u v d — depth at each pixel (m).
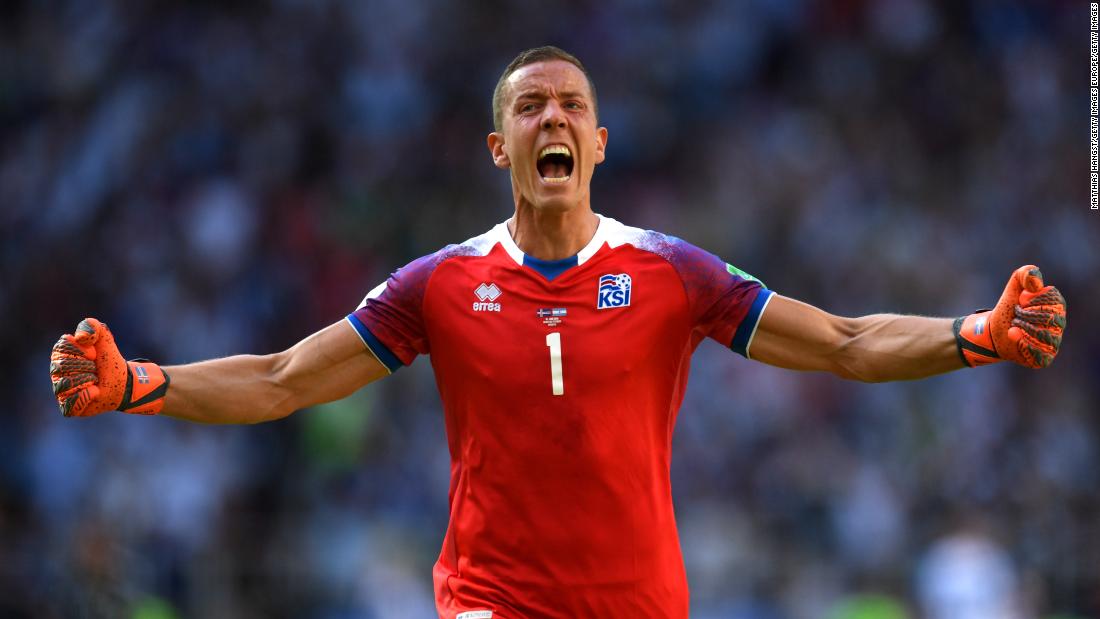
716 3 72.69
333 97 65.94
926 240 65.94
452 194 64.62
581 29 70.81
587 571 17.05
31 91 66.12
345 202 62.09
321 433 50.28
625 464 17.12
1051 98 73.25
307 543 46.41
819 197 67.06
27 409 52.81
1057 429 58.75
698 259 17.56
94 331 16.88
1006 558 47.75
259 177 61.66
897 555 50.28
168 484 47.25
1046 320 16.41
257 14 67.31
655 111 69.56
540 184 17.31
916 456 55.06
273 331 57.00
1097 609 49.03
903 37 73.00
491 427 17.27
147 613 40.19
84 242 59.09
